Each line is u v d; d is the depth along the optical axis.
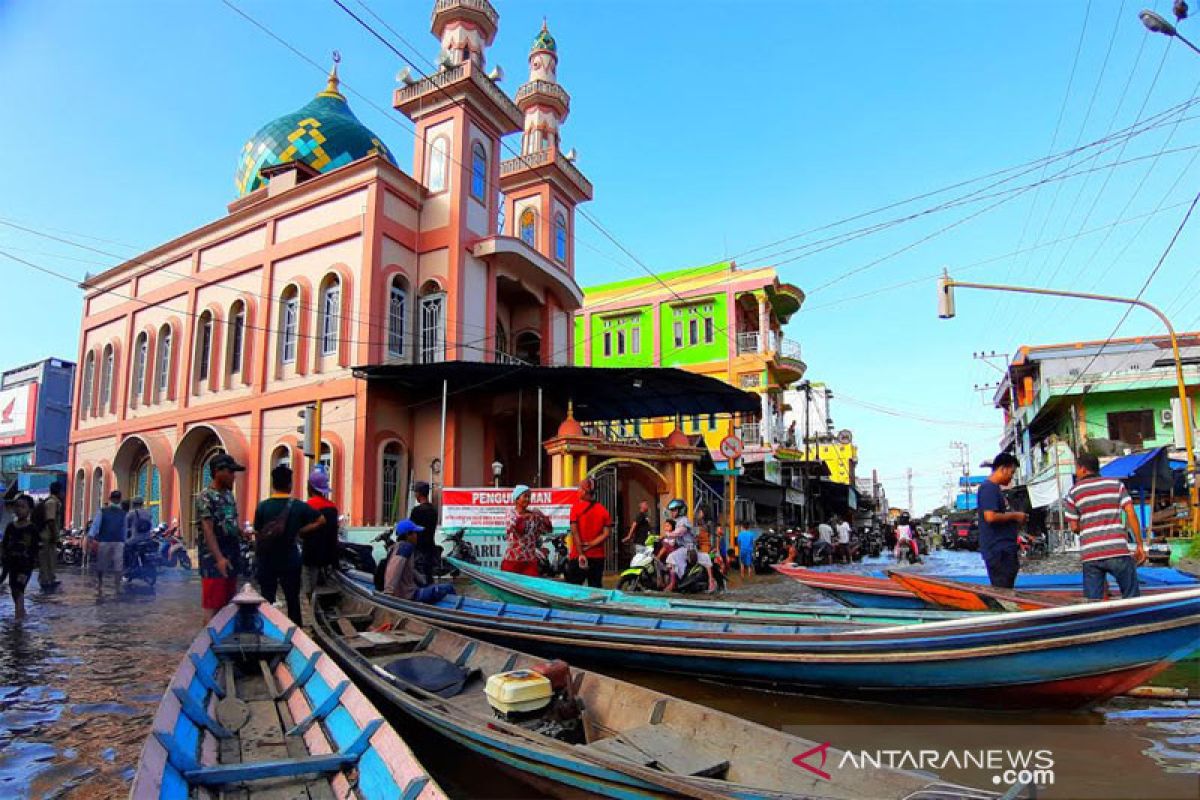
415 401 20.30
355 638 7.06
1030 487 28.95
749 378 32.00
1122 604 4.80
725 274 33.78
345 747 3.71
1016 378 36.59
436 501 19.28
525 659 5.52
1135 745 4.70
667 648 6.52
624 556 18.91
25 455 39.47
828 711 5.84
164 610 11.20
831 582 9.59
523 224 26.28
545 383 19.33
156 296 25.62
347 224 20.20
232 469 7.69
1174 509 18.77
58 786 4.16
